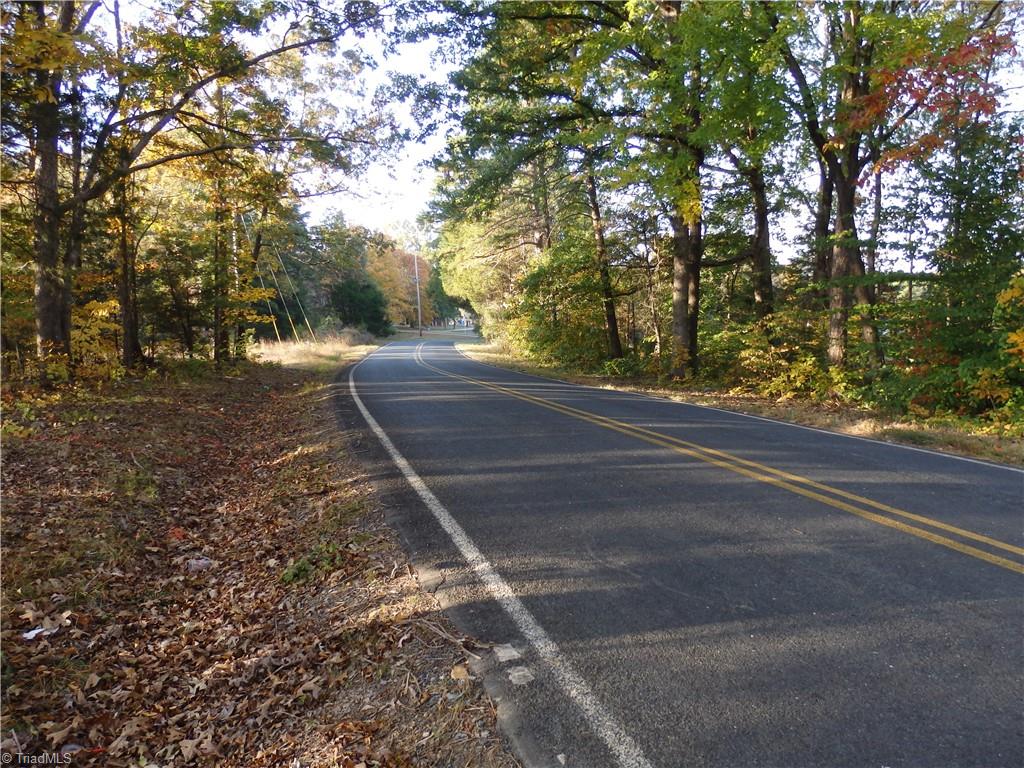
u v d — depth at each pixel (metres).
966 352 11.65
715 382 17.52
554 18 15.94
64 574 4.64
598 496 5.95
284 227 22.34
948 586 3.91
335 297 63.19
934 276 12.09
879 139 13.09
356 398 14.27
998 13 13.66
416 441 8.77
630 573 4.22
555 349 26.72
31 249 11.65
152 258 17.61
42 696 3.36
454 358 34.12
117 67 8.96
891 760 2.42
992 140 11.44
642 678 3.03
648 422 10.17
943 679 2.93
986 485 6.26
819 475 6.64
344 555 4.82
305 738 2.93
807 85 13.40
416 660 3.34
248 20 11.67
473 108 17.50
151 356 17.44
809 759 2.44
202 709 3.33
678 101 13.83
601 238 23.83
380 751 2.72
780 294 24.41
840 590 3.88
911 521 5.12
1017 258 11.41
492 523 5.27
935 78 10.75
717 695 2.87
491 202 19.64
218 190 17.36
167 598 4.62
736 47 12.34
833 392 13.45
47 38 6.88
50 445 7.34
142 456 7.62
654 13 15.00
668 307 27.11
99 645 3.93
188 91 11.98
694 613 3.64
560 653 3.28
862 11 12.25
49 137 10.39
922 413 11.33
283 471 7.73
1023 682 2.89
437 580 4.23
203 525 6.17
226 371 19.25
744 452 7.79
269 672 3.52
